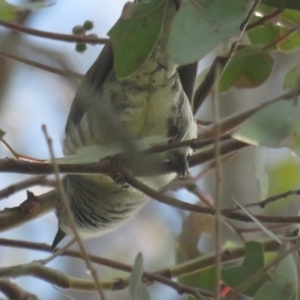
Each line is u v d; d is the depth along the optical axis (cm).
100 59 665
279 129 491
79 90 516
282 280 562
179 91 686
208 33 452
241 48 725
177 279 736
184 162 649
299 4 584
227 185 1085
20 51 497
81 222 830
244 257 653
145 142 546
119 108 677
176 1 502
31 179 743
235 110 1077
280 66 1051
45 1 688
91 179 776
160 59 658
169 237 1132
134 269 490
